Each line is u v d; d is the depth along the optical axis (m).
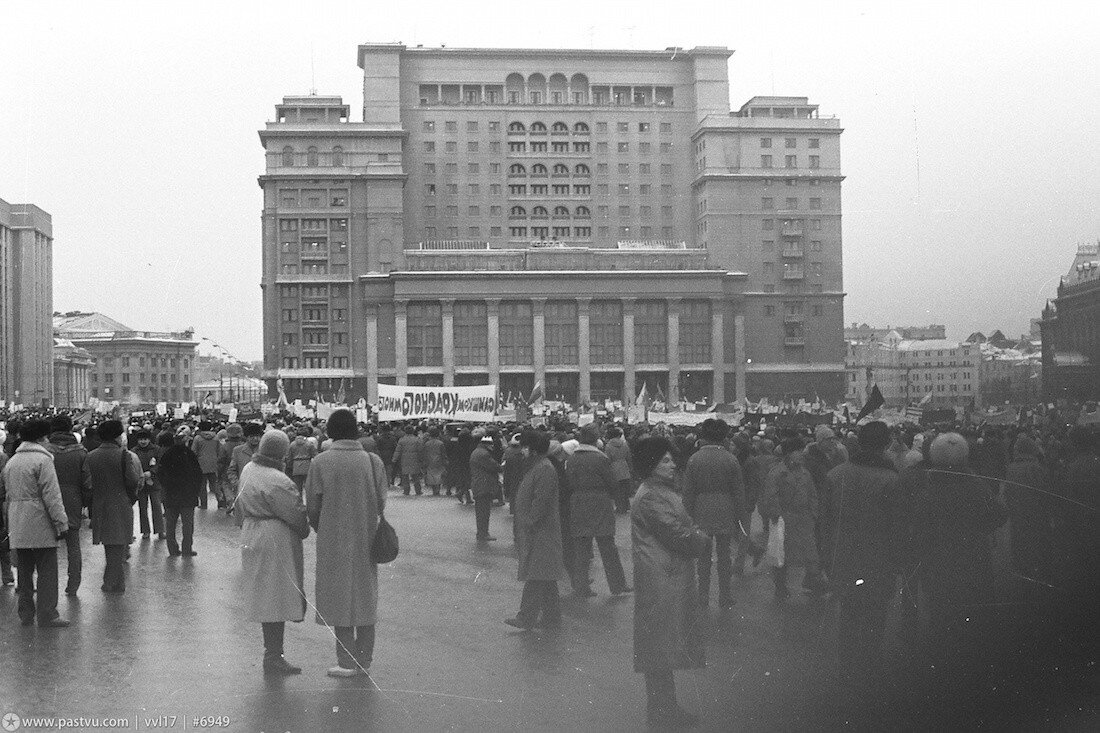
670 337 128.62
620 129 136.25
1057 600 9.03
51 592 13.37
